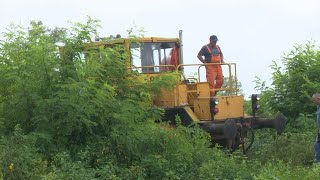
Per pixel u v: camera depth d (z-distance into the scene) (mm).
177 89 28922
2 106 21844
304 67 35438
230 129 27172
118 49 23781
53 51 22234
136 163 21531
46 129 21188
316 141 24922
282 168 21516
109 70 23219
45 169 19062
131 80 23875
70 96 21094
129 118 22219
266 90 35531
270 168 21328
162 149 22516
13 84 21922
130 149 21688
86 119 21047
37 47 21828
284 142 27828
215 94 30922
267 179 19953
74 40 22703
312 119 32594
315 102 25062
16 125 20172
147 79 24594
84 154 20531
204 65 30359
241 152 26859
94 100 21453
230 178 21391
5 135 21109
